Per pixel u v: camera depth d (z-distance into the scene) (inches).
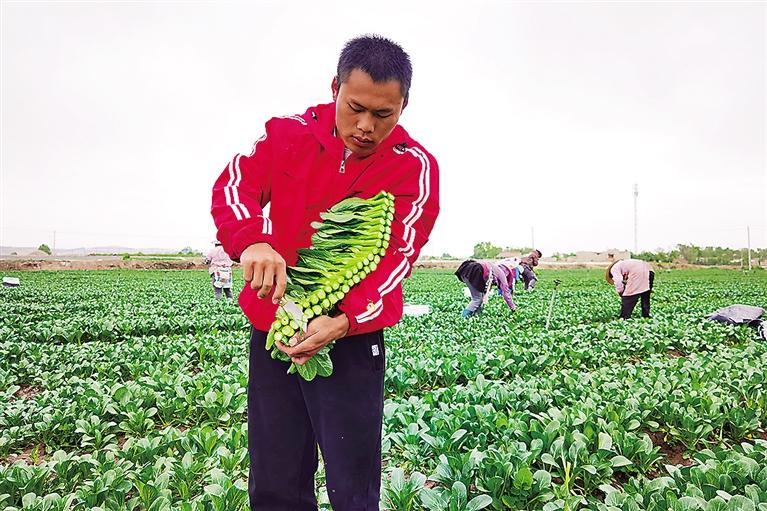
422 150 96.5
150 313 588.1
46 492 161.3
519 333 439.8
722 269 2381.9
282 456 96.3
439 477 161.2
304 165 89.5
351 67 79.0
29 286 1009.5
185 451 185.2
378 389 93.7
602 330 444.5
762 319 513.0
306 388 92.9
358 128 81.6
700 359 316.5
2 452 202.8
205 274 1636.3
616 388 245.9
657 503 139.7
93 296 810.2
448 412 215.0
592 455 172.2
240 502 144.8
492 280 528.1
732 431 219.5
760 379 268.2
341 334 85.1
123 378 317.4
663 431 215.3
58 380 285.9
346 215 87.7
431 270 2178.9
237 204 81.6
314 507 103.2
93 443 205.3
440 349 358.3
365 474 92.6
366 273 87.4
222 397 235.0
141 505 154.5
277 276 76.7
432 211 97.0
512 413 212.1
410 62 82.0
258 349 95.6
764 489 150.9
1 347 357.4
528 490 153.7
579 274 1770.4
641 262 529.7
